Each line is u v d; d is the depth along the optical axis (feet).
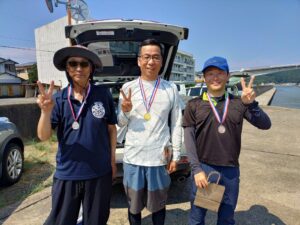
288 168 14.83
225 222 6.93
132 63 14.25
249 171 14.26
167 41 12.50
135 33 11.94
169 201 10.78
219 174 6.66
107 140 6.54
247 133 25.29
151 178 7.40
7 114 19.30
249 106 6.42
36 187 12.15
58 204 6.24
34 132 21.84
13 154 12.71
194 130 6.92
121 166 9.76
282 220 9.41
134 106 7.36
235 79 28.99
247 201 10.80
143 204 7.77
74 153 6.09
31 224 9.16
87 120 6.11
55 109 6.02
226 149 6.56
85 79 6.19
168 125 7.88
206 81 6.71
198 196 6.68
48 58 107.24
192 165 6.76
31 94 85.66
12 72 143.95
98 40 12.24
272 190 11.86
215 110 6.57
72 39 12.34
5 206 10.51
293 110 44.39
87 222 6.42
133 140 7.41
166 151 7.52
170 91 7.59
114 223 9.20
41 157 16.69
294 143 21.04
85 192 6.29
